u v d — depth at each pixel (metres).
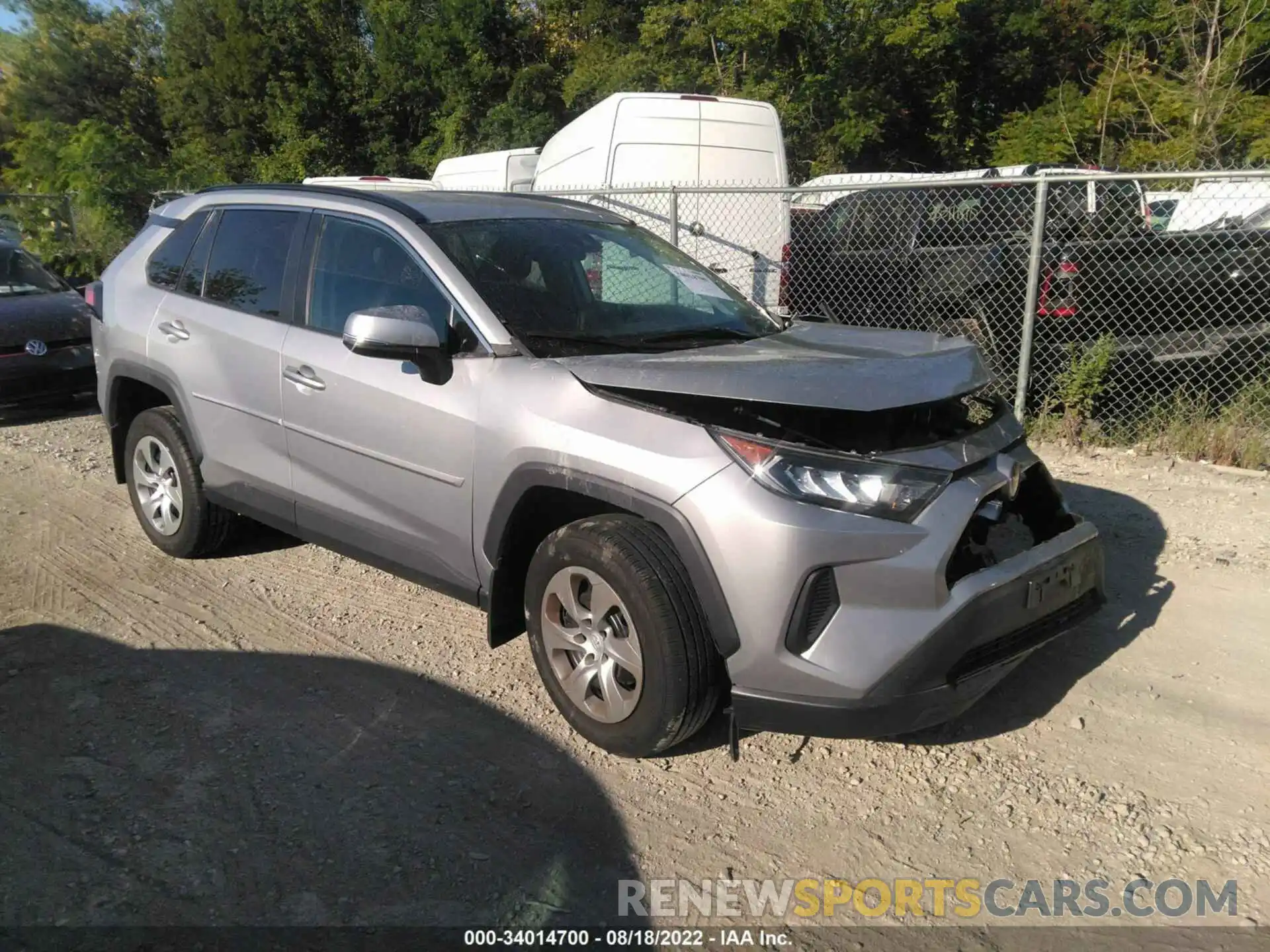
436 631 4.33
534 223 4.14
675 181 9.21
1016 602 3.07
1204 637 4.24
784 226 9.10
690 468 2.97
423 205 4.06
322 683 3.88
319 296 4.14
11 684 3.86
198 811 3.08
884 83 22.06
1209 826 3.03
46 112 32.75
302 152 26.80
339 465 4.01
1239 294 6.95
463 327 3.61
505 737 3.50
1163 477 6.34
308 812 3.08
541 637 3.46
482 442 3.45
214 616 4.46
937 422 3.31
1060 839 2.98
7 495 6.23
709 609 2.98
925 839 2.99
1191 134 15.05
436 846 2.93
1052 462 6.72
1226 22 14.93
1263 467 6.48
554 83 26.67
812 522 2.84
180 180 17.94
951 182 6.98
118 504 6.04
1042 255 7.12
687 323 3.97
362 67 27.14
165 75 32.28
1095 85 19.30
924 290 8.20
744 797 3.19
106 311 5.17
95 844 2.92
